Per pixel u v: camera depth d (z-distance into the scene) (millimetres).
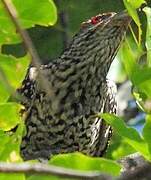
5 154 7805
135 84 8461
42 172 5531
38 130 11164
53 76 11312
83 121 11266
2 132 7977
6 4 5672
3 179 7234
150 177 7090
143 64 8695
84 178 5492
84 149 11438
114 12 12305
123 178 6895
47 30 12398
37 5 7500
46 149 11242
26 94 11070
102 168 7355
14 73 7902
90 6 12281
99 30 11430
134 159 9281
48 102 11031
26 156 11227
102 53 11430
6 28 7684
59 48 12602
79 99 11289
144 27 11438
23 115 8867
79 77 11336
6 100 7879
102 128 11438
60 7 12117
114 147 11414
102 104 11500
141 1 8234
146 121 8414
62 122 11172
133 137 8359
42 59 12711
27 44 5738
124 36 11250
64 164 7340
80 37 11570
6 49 11852
